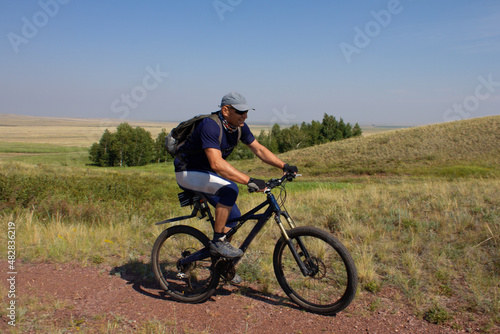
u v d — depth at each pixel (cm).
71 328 271
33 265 414
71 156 7662
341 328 273
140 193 1066
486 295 304
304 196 833
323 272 317
